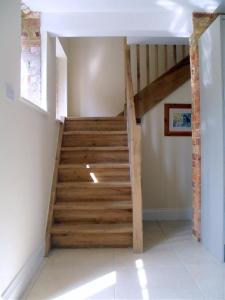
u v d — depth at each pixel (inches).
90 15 125.6
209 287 86.3
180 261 106.6
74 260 109.1
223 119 104.0
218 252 107.6
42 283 90.4
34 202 102.0
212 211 112.8
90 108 207.5
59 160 147.7
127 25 126.0
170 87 176.4
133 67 193.3
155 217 177.0
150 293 83.0
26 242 91.4
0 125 69.7
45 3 115.9
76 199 136.9
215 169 109.7
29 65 122.7
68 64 204.2
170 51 189.9
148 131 178.7
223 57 104.4
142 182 178.2
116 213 129.2
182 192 179.0
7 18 74.2
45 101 122.7
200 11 125.3
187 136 179.3
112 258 110.7
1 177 70.4
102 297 81.4
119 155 155.9
